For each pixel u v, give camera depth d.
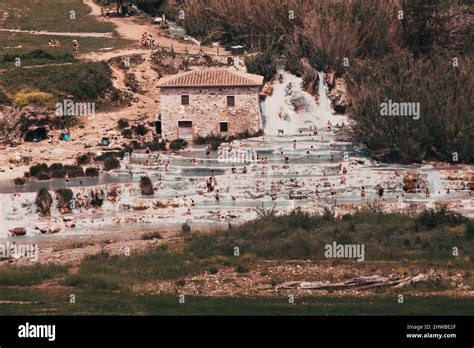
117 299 196.12
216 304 191.62
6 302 195.12
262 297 196.25
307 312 186.25
